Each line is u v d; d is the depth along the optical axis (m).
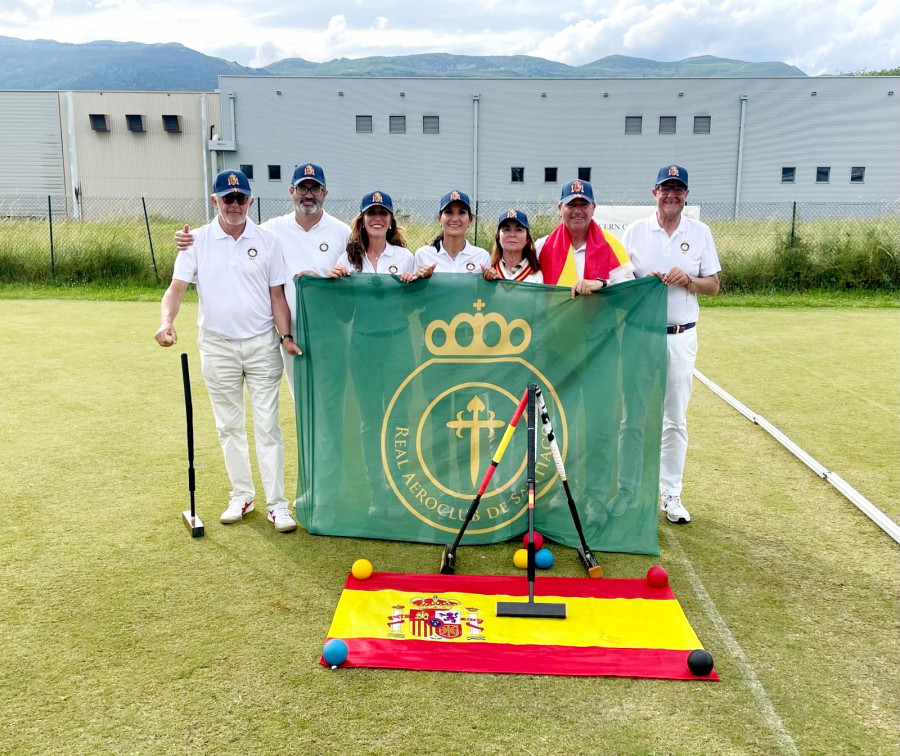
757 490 5.42
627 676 3.23
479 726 2.92
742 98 34.34
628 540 4.49
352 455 4.70
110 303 13.59
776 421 7.02
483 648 3.43
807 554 4.43
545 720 2.96
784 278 14.92
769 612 3.78
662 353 4.52
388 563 4.33
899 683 3.21
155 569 4.14
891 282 14.71
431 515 4.66
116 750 2.77
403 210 34.31
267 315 4.67
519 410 4.16
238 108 35.69
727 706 3.05
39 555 4.27
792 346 10.34
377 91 35.19
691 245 4.64
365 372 4.67
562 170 35.34
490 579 4.07
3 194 37.62
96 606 3.74
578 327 4.57
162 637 3.48
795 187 35.16
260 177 36.41
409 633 3.54
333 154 35.94
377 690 3.13
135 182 37.84
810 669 3.30
